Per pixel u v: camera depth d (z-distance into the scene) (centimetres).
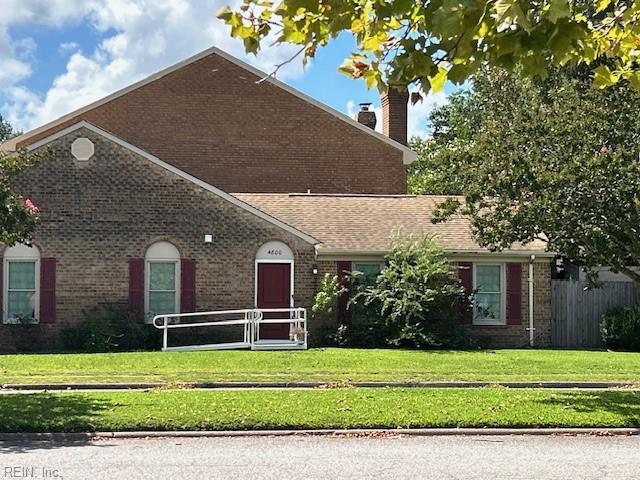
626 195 1385
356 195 2925
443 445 1116
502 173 1509
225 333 2414
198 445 1105
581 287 2603
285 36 529
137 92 3250
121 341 2347
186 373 1772
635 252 1480
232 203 2459
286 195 2886
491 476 927
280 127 3319
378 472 942
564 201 1418
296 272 2475
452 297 2417
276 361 1975
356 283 2448
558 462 1008
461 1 418
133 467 961
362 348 2358
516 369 1878
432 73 495
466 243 2550
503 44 445
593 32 618
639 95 1359
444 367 1902
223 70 3297
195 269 2436
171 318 2402
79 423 1179
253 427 1198
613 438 1177
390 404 1338
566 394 1488
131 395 1442
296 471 944
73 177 2391
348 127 3353
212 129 3278
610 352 2309
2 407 1305
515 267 2548
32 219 1541
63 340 2345
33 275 2370
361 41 541
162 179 2433
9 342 2345
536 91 2214
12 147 3183
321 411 1272
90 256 2389
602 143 1452
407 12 473
